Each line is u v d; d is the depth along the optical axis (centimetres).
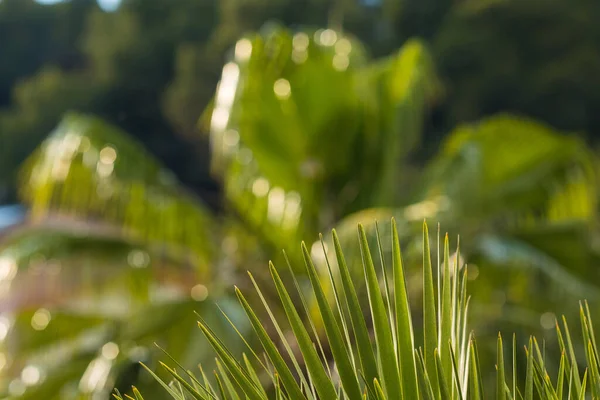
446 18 3353
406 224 486
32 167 711
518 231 676
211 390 117
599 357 112
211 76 3597
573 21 3150
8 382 638
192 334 555
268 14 3303
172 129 4141
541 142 716
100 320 666
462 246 537
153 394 470
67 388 566
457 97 3158
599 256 672
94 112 4219
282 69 682
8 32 5672
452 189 636
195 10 4462
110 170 673
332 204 729
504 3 3144
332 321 106
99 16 4681
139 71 4297
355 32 3083
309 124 703
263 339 107
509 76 3141
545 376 111
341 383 106
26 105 4341
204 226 694
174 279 695
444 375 107
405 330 107
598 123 3191
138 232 687
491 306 592
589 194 738
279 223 678
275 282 107
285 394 112
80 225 725
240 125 673
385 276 107
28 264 654
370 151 722
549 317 587
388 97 716
